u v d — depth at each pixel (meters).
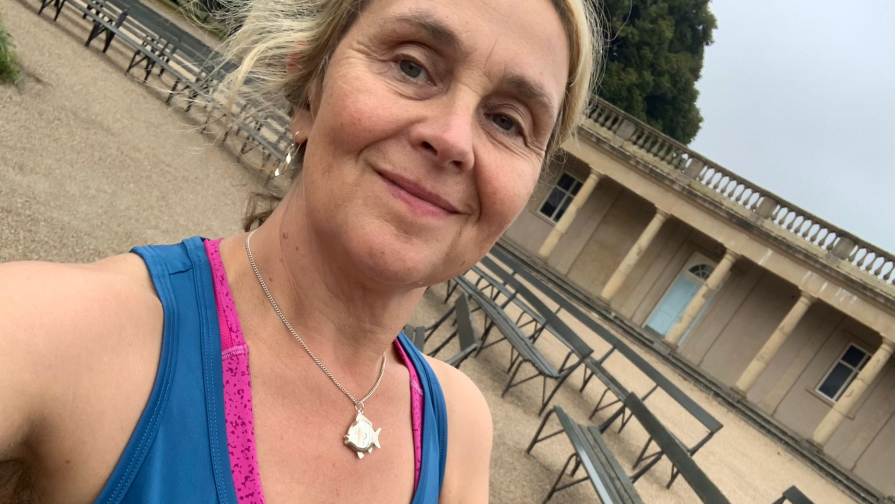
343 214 0.87
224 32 1.20
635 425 8.59
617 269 19.52
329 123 0.87
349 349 1.01
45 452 0.67
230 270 0.95
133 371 0.73
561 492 5.33
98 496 0.69
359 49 0.89
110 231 5.12
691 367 17.36
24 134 5.97
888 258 16.78
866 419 17.80
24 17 10.31
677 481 7.28
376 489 0.99
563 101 1.15
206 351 0.83
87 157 6.40
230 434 0.80
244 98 1.17
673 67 28.02
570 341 7.54
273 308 0.94
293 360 0.93
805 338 18.77
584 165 21.23
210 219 6.79
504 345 8.69
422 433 1.16
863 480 17.09
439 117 0.86
